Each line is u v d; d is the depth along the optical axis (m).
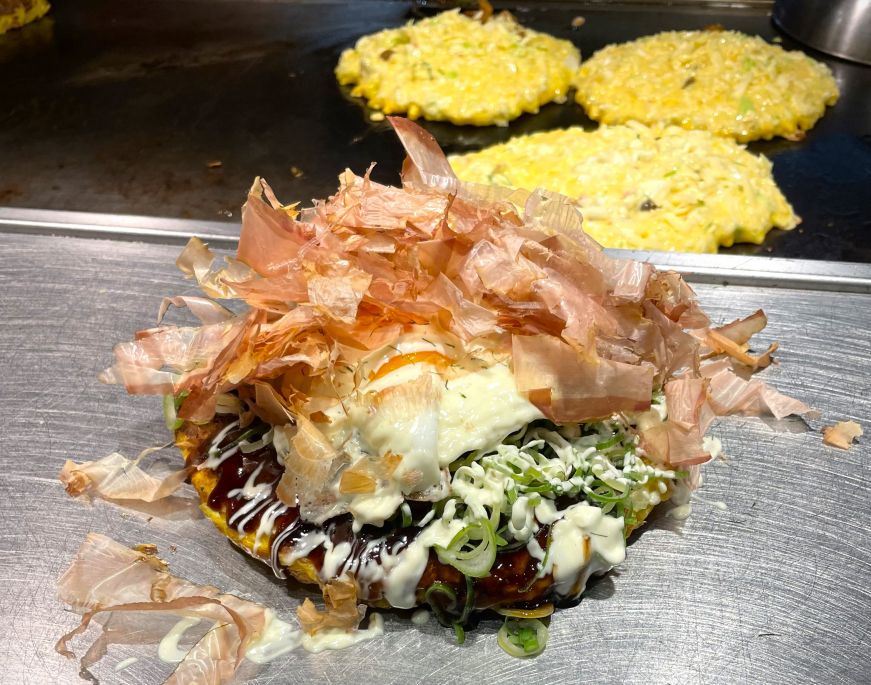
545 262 0.25
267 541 0.23
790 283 0.34
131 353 0.26
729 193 0.43
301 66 0.60
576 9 0.65
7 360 0.32
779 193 0.45
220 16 0.66
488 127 0.53
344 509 0.23
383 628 0.23
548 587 0.23
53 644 0.23
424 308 0.24
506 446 0.23
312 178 0.50
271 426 0.25
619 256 0.35
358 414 0.23
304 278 0.24
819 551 0.25
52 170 0.52
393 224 0.25
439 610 0.23
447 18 0.59
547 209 0.28
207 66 0.61
